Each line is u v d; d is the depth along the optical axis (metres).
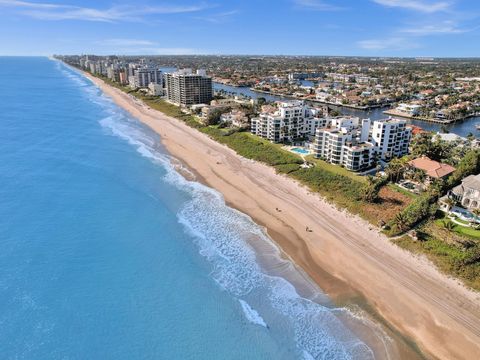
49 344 40.94
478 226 64.69
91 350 40.75
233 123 146.25
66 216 69.19
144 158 107.56
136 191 83.06
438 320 46.19
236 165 103.81
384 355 41.78
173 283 52.69
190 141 129.50
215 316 47.09
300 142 122.25
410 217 66.75
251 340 43.75
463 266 53.91
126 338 42.75
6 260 54.53
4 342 40.59
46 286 49.81
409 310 48.00
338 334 44.78
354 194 79.00
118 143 122.81
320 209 75.81
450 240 60.88
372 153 97.88
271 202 79.75
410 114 195.25
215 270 56.31
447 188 81.12
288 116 123.19
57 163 98.31
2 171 89.50
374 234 65.12
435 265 55.59
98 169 95.62
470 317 46.34
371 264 57.31
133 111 188.00
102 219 69.00
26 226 64.50
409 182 86.19
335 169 96.00
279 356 41.78
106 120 161.00
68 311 45.84
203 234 66.31
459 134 157.88
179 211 74.50
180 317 46.53
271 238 65.69
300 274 55.84
